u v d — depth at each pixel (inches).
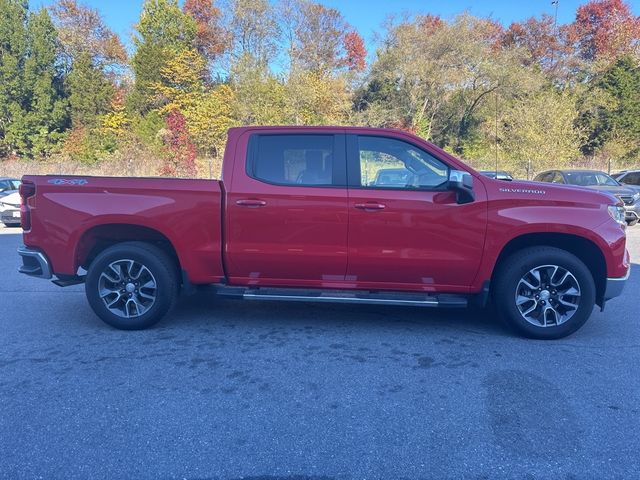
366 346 175.0
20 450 110.3
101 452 109.8
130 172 1117.7
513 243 183.5
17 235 489.4
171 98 1385.3
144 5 1503.4
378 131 181.6
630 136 1328.7
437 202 174.4
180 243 183.2
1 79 1418.6
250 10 1551.4
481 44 1417.3
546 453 109.8
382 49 1450.5
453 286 180.2
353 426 121.1
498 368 155.6
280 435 117.0
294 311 218.5
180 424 121.8
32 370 153.9
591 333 189.3
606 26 1720.0
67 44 1642.5
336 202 176.4
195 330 192.2
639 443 113.7
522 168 1015.6
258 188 179.9
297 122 1273.4
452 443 113.7
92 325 199.5
